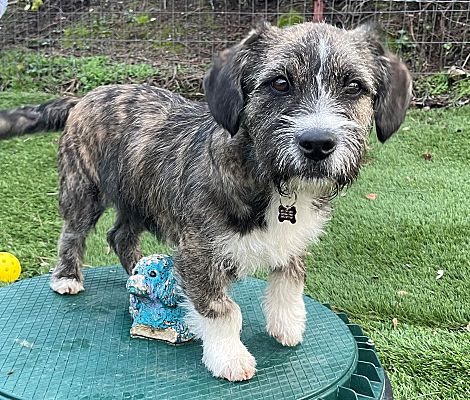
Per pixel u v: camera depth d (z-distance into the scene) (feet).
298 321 1.64
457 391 1.79
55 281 1.90
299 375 1.48
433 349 1.97
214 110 1.40
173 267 1.59
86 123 1.84
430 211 2.85
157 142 1.68
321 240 2.62
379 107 1.47
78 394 1.39
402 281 2.37
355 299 2.27
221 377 1.46
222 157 1.41
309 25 1.44
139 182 1.71
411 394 1.78
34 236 2.73
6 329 1.67
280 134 1.29
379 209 2.88
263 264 1.52
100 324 1.71
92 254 2.56
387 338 2.04
